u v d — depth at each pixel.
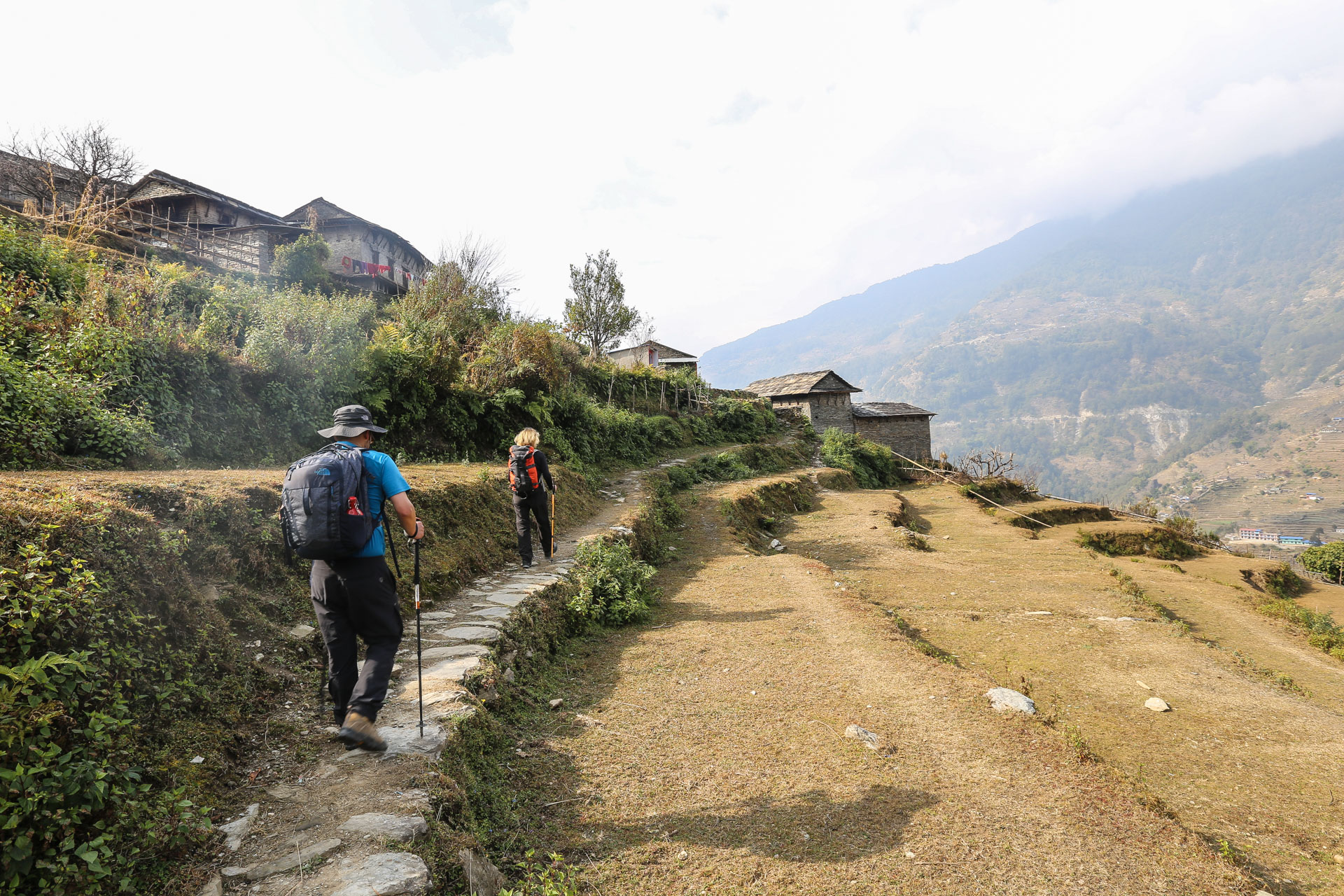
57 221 13.50
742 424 40.31
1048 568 16.42
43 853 2.35
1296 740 7.40
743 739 5.31
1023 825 4.28
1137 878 3.84
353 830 3.00
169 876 2.60
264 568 5.36
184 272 12.21
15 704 2.62
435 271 21.05
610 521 13.66
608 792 4.36
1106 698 8.38
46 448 6.54
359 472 3.69
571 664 6.92
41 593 3.09
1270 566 27.50
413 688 4.81
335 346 11.72
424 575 7.38
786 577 11.48
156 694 3.48
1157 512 42.59
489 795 3.96
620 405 30.28
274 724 3.94
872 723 5.70
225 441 9.41
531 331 21.52
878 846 3.93
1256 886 3.95
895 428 52.09
